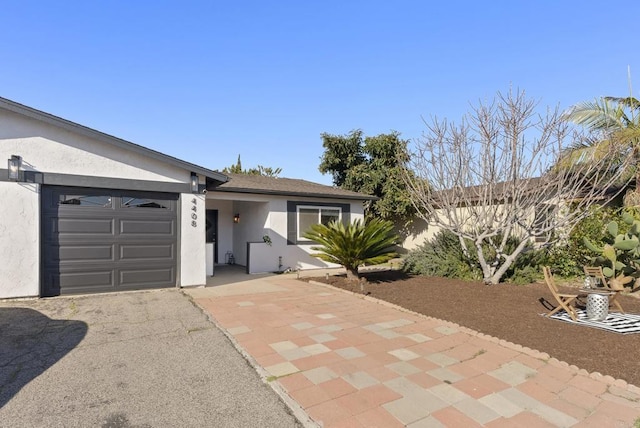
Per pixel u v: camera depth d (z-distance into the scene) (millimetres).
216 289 8414
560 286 8805
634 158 9461
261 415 3072
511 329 5449
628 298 7625
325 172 19188
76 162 7246
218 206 13867
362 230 9070
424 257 11000
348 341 4926
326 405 3238
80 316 5867
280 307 6766
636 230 7887
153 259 8117
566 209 8688
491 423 3002
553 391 3574
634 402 3365
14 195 6754
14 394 3340
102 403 3217
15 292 6773
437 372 3977
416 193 9461
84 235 7422
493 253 9531
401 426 2934
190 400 3299
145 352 4414
